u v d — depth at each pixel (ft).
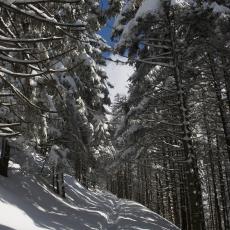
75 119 59.21
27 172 54.19
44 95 37.88
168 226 65.36
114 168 67.72
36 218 38.06
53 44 19.24
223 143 71.77
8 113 34.91
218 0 40.47
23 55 14.92
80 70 54.75
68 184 83.87
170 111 65.00
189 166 41.70
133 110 52.90
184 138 42.45
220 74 54.19
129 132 54.39
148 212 80.64
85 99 74.33
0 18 13.61
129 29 40.88
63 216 46.83
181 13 40.98
